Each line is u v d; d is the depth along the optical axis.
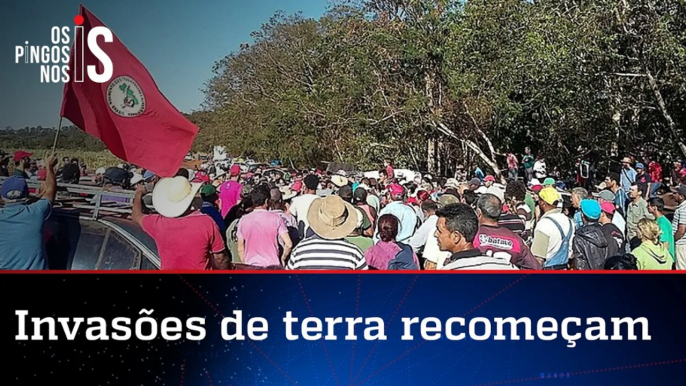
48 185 4.42
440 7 21.28
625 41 17.17
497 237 4.21
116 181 4.72
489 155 23.94
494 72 19.94
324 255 4.49
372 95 22.28
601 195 6.27
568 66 17.41
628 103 18.64
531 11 19.17
